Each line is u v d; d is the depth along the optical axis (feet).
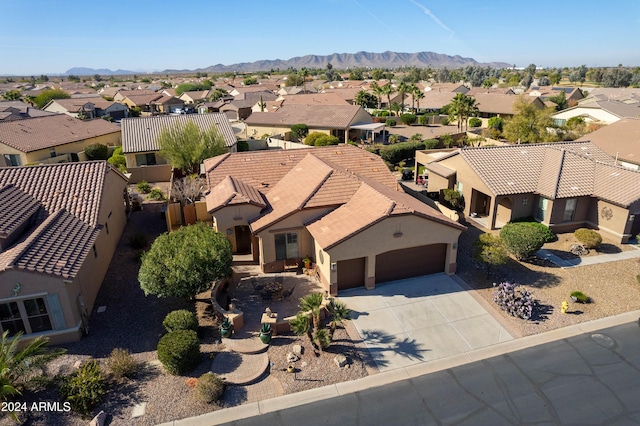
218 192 88.33
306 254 82.43
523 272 80.89
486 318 66.49
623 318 66.54
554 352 59.00
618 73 486.79
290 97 286.25
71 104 290.35
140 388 52.47
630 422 47.32
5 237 61.57
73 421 47.75
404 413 49.14
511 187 99.45
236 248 88.02
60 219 71.10
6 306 56.18
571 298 70.59
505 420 47.88
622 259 85.81
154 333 63.26
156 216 111.04
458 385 53.26
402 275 77.97
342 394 52.24
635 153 125.49
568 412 48.80
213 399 50.55
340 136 209.05
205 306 70.28
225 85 501.15
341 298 72.08
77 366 55.57
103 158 161.27
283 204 83.25
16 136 147.33
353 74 655.76
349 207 79.41
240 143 169.99
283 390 52.85
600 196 95.91
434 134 223.51
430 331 63.46
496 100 278.87
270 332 59.93
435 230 75.46
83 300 63.41
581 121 205.46
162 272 62.95
